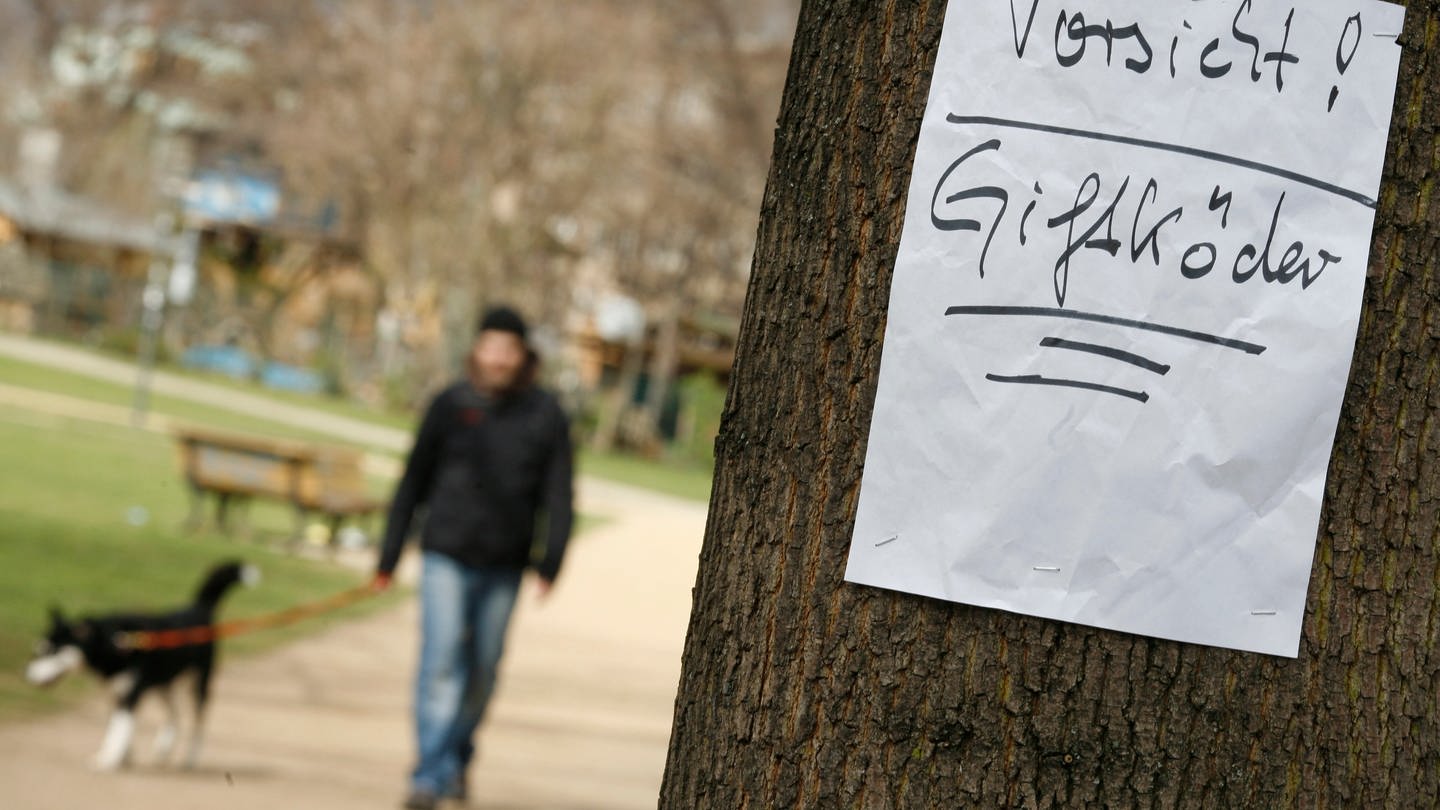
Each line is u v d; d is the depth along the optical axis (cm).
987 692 331
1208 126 335
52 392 5528
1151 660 330
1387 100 338
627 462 8138
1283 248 336
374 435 6444
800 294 348
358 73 7962
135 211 10325
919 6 343
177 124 10344
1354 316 335
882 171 342
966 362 336
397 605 2170
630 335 9488
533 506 1094
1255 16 336
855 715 337
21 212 9462
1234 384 334
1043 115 336
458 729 1114
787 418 347
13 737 1199
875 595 338
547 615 2323
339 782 1183
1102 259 334
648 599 2680
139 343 8875
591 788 1263
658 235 8600
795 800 340
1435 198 337
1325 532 334
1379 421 335
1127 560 331
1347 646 333
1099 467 332
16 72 10881
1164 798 327
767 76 7894
